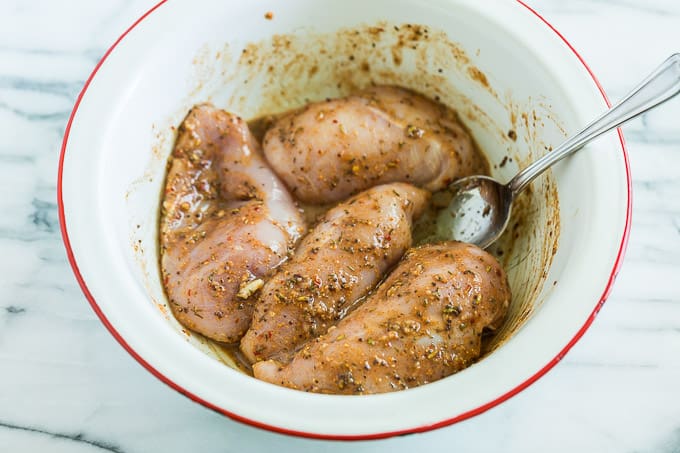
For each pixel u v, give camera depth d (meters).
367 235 0.48
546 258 0.47
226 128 0.52
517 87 0.50
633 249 0.53
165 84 0.50
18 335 0.50
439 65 0.54
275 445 0.47
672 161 0.56
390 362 0.43
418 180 0.52
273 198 0.51
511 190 0.49
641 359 0.50
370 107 0.52
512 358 0.40
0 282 0.52
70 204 0.44
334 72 0.56
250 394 0.39
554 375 0.49
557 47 0.48
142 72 0.48
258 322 0.47
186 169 0.51
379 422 0.38
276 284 0.47
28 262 0.52
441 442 0.47
